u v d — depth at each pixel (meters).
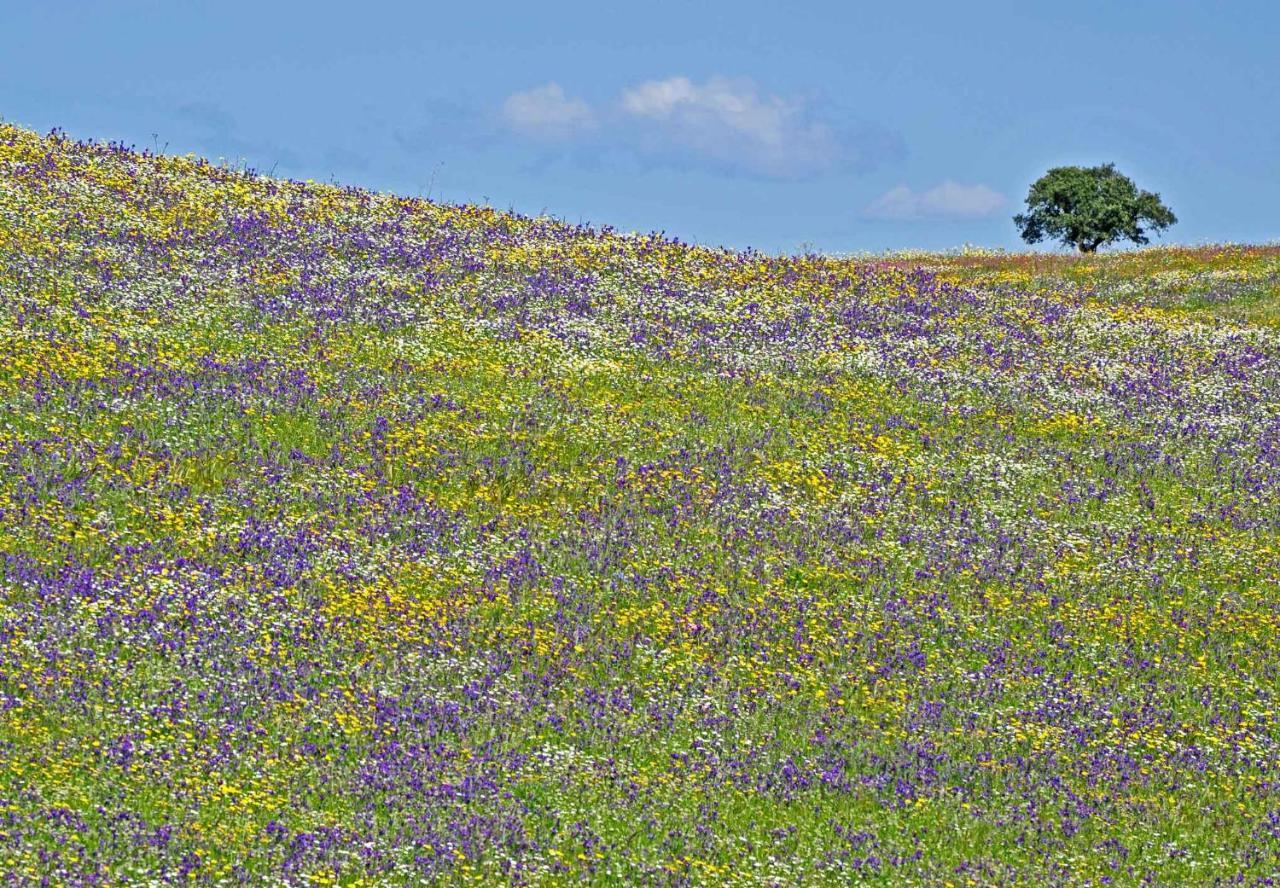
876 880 17.80
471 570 27.17
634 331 43.62
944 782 21.19
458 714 21.02
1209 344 51.34
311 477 29.97
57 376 32.41
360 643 23.16
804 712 23.45
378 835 16.69
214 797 17.08
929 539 32.09
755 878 17.28
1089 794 21.44
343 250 47.09
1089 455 38.47
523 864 16.53
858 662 25.73
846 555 30.55
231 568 25.16
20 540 24.75
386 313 41.38
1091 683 26.14
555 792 19.08
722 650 25.47
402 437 32.59
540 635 24.69
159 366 34.44
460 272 46.84
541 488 31.69
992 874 18.25
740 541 30.50
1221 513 35.31
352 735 19.72
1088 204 141.12
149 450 29.73
